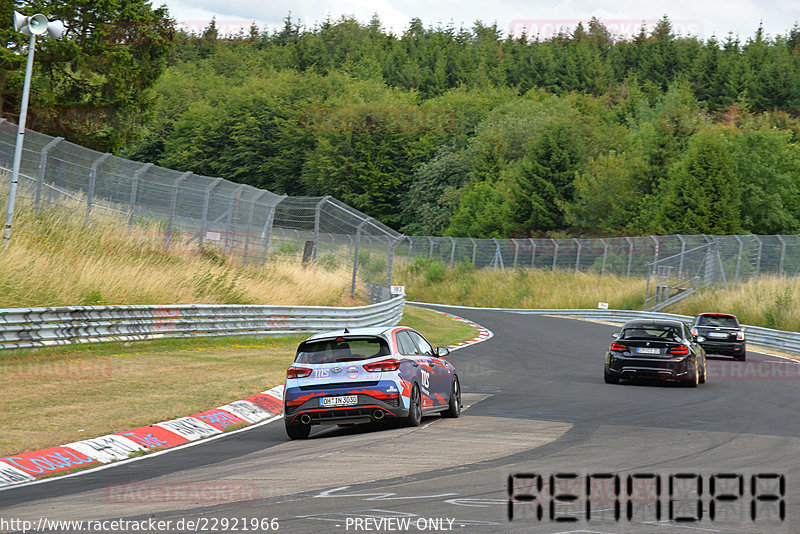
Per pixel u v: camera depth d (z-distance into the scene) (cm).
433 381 4081
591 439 3534
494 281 18700
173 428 3859
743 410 4638
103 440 3500
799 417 4391
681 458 3105
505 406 4700
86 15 11812
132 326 6525
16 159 6925
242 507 2331
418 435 3641
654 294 15112
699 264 15150
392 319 11075
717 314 8694
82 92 12331
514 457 3089
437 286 19612
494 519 2158
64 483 2841
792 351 9769
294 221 10712
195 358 6100
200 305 7238
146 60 12706
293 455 3259
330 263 11250
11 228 7194
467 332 10594
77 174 8456
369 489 2547
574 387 5675
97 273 7150
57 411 3959
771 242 13862
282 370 5778
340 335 3859
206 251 9231
